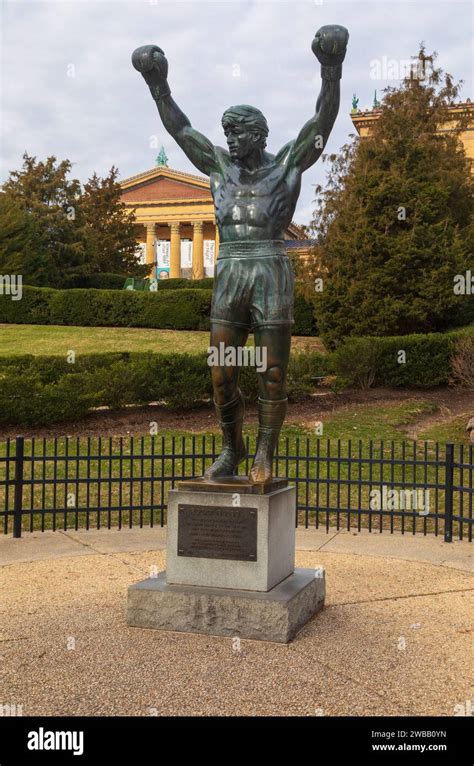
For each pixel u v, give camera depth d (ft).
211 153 18.44
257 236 17.26
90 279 136.98
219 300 17.47
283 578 17.63
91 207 163.32
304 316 86.38
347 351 57.88
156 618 16.57
